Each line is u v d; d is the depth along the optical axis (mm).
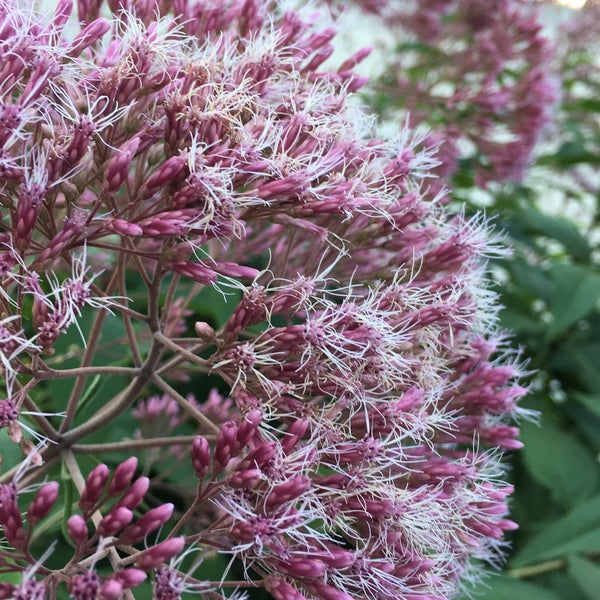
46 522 108
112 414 101
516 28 227
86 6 111
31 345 81
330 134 107
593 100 265
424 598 90
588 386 207
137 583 75
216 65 99
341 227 113
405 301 107
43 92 88
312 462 87
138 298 144
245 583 86
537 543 152
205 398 152
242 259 128
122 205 106
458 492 104
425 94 219
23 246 84
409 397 98
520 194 249
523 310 218
